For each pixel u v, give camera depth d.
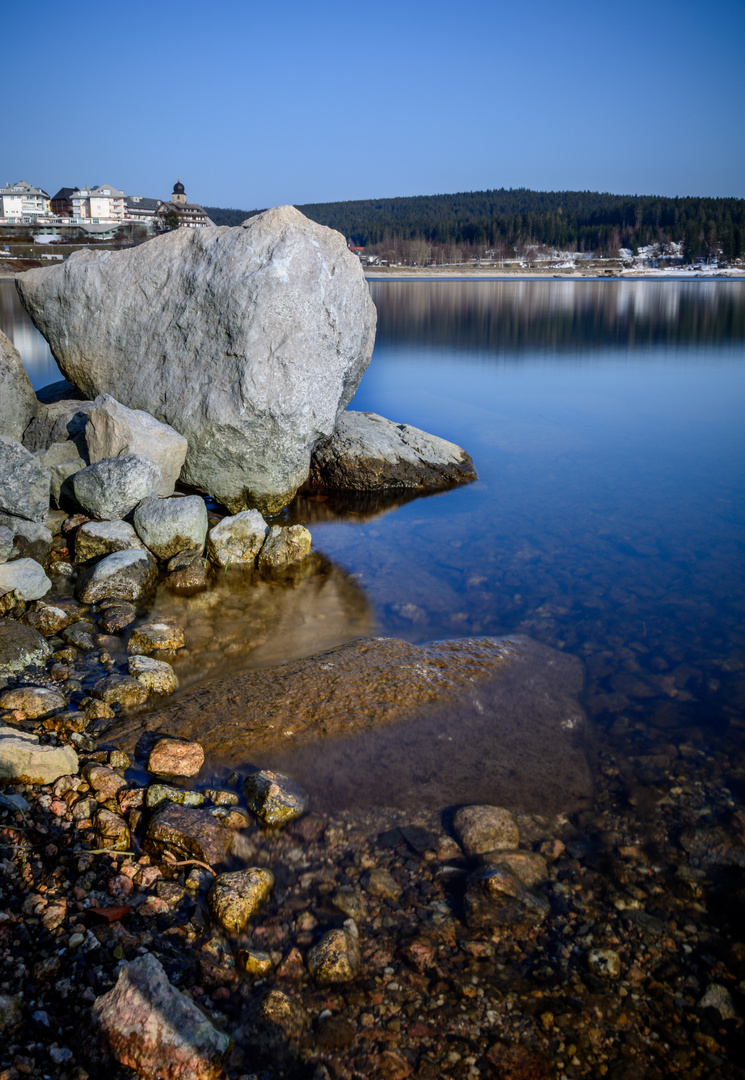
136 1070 2.38
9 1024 2.43
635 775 4.13
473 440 11.85
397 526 8.31
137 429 7.33
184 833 3.42
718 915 3.20
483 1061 2.52
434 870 3.41
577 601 6.38
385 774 4.08
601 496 9.27
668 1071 2.53
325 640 5.67
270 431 7.59
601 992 2.81
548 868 3.45
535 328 27.50
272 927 3.05
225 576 6.89
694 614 6.12
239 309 7.35
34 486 6.69
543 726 4.56
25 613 5.66
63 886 3.11
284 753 4.18
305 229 7.67
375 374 17.39
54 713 4.41
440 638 5.71
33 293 8.84
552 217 147.88
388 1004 2.73
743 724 4.61
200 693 4.77
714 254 115.81
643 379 16.84
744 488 9.51
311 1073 2.46
